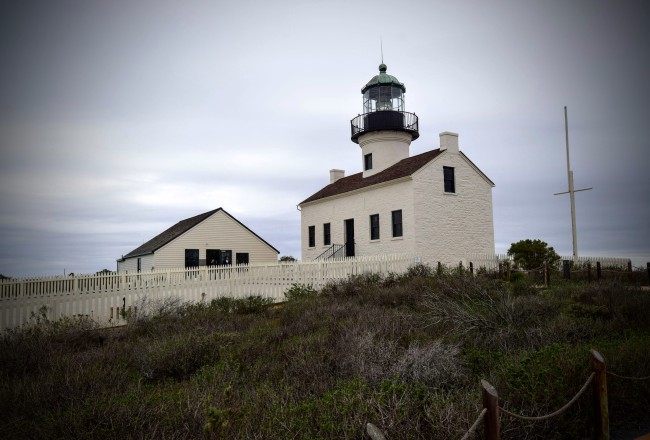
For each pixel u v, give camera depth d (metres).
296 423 4.49
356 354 6.66
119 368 7.26
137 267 36.47
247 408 4.99
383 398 4.73
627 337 8.30
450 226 24.80
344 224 29.28
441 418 4.33
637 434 5.16
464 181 25.70
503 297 10.02
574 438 4.88
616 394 5.43
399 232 24.81
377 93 31.28
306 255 33.09
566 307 10.82
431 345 6.84
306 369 6.40
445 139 25.19
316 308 11.55
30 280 14.15
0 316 13.14
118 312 14.86
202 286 17.45
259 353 7.73
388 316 9.30
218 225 33.47
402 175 24.45
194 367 7.52
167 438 4.30
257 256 34.84
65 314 14.31
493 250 26.42
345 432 4.19
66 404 5.52
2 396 5.79
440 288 12.84
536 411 4.70
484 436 3.84
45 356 8.02
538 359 5.62
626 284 16.62
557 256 27.09
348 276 18.06
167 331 10.35
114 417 4.57
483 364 6.67
